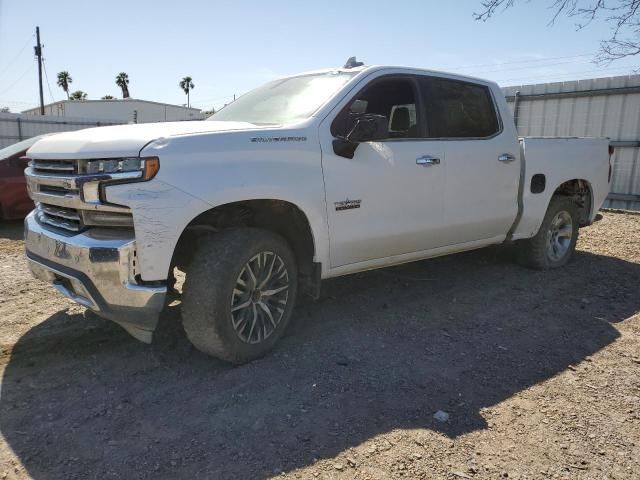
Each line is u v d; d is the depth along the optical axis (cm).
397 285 518
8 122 2048
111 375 331
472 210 471
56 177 315
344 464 248
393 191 404
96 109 4125
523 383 329
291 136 346
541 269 580
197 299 315
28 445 258
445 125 456
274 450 257
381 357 361
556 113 1174
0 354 355
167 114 4366
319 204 358
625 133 1069
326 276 384
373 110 412
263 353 352
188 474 240
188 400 302
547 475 244
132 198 284
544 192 540
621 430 280
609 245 726
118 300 294
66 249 306
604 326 426
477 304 470
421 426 280
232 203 335
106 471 241
